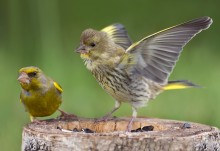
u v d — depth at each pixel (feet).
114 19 65.57
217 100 45.68
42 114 30.94
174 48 26.40
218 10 65.41
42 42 54.60
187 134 23.90
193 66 52.60
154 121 27.63
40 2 56.03
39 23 57.62
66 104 46.21
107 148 23.06
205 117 44.55
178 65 52.90
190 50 56.59
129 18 65.62
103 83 30.55
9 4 61.21
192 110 44.93
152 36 26.53
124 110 45.24
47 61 53.16
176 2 66.64
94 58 30.14
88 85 49.88
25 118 44.04
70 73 51.72
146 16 65.82
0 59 56.44
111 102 46.32
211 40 60.08
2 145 41.24
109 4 67.05
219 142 24.71
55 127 26.18
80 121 27.81
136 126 27.73
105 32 30.83
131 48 28.09
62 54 55.88
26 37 59.77
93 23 65.00
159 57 27.17
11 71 53.83
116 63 29.78
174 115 44.75
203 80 49.57
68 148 23.35
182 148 23.38
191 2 66.59
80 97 47.16
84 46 30.17
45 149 23.76
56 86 30.50
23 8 60.23
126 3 67.15
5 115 44.45
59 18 61.36
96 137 23.11
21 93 30.55
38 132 24.03
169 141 23.22
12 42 60.08
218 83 48.24
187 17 65.57
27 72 29.94
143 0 66.95
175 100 45.65
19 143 41.65
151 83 30.35
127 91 30.07
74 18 65.51
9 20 61.41
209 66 52.54
